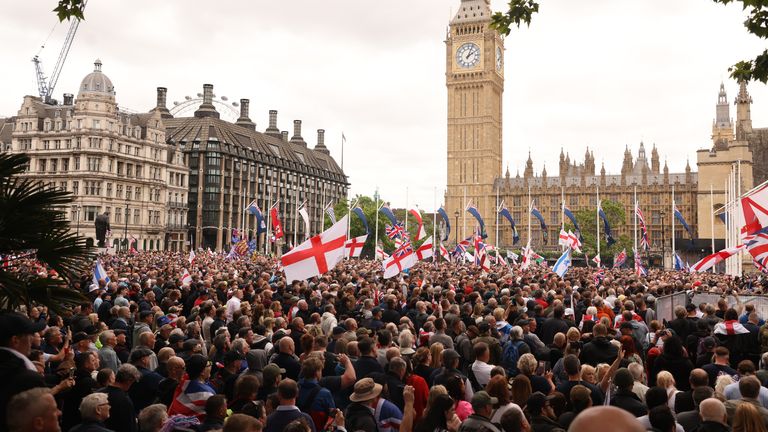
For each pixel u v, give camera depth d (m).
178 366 10.29
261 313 17.03
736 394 10.29
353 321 14.77
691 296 25.73
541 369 13.70
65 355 10.02
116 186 119.50
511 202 188.12
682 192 176.25
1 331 6.86
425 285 26.61
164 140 134.25
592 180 192.25
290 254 21.17
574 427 3.04
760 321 19.12
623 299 21.69
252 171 161.62
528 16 13.41
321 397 9.89
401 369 10.85
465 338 14.45
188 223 144.88
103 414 7.88
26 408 5.64
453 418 8.62
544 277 37.41
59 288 7.57
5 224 6.98
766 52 12.88
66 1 10.91
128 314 16.81
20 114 120.62
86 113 116.00
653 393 9.15
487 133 183.38
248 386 9.19
